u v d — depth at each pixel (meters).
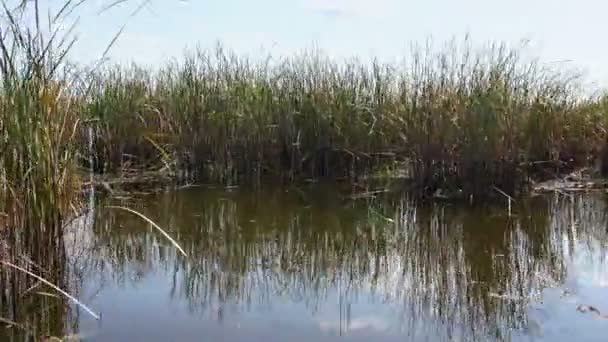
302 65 8.43
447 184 6.91
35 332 3.25
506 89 6.80
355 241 5.30
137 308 3.65
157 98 8.63
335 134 8.14
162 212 6.41
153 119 8.51
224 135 8.18
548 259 4.68
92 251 4.91
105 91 8.35
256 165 8.18
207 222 5.98
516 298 3.80
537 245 5.08
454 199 6.79
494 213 6.24
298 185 7.95
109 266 4.52
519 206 6.52
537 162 7.39
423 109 6.96
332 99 8.20
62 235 3.95
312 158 8.16
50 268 3.76
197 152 8.23
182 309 3.64
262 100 8.22
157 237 5.42
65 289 3.90
